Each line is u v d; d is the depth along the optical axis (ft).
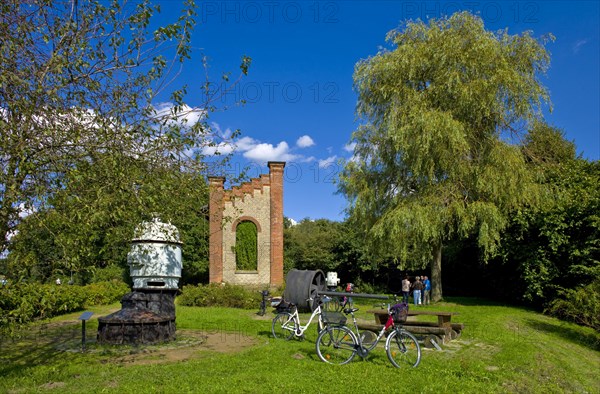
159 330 35.06
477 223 68.18
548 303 58.23
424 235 64.39
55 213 20.31
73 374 24.88
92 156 22.76
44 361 28.40
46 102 21.67
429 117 63.46
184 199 29.27
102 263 28.37
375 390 22.45
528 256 66.74
